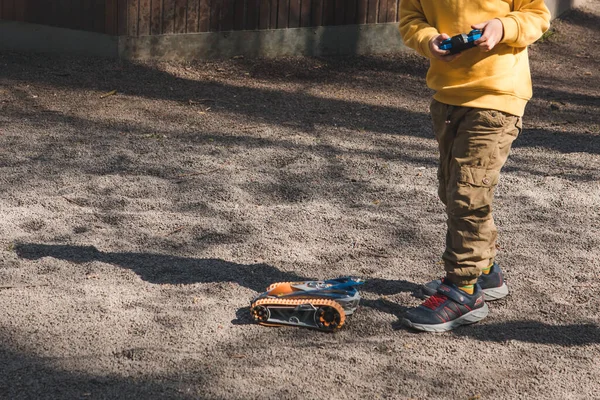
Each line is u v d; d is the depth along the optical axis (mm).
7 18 9859
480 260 3721
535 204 5602
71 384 3166
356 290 3898
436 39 3484
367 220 5180
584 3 13820
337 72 10125
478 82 3543
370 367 3373
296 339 3613
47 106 8016
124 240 4746
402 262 4547
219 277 4250
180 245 4703
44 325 3639
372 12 10852
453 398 3166
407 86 9695
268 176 6098
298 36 10531
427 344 3604
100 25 9617
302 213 5273
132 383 3180
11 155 6363
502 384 3281
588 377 3361
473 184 3574
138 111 8031
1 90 8438
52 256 4445
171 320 3729
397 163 6605
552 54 11328
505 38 3459
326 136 7418
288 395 3131
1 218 4992
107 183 5762
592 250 4797
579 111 8812
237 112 8195
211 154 6648
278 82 9539
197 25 9945
